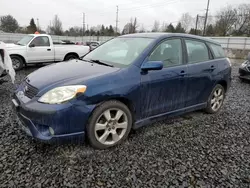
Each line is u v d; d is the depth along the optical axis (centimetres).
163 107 314
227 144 297
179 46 334
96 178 214
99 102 248
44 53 873
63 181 207
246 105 482
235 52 2162
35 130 232
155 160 249
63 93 228
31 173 215
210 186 213
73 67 293
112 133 268
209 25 4991
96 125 251
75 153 252
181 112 347
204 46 379
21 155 243
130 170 229
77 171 222
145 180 215
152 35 331
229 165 248
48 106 224
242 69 759
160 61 281
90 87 238
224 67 405
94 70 271
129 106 278
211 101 400
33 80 264
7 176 209
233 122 378
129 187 205
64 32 6244
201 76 355
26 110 231
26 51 827
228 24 4778
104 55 337
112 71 266
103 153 257
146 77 281
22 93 259
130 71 272
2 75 459
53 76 262
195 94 357
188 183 215
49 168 224
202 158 259
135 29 5491
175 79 314
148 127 336
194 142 297
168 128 337
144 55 289
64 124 228
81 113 235
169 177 222
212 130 340
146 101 289
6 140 273
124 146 275
